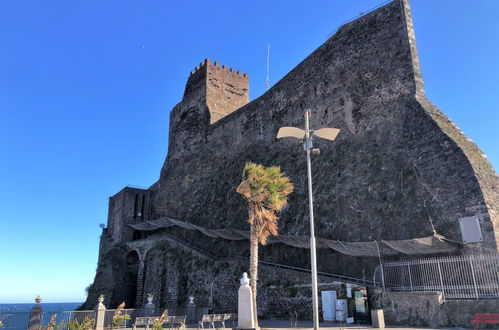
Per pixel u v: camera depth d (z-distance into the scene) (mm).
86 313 21859
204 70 56531
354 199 26734
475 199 20953
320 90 35938
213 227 39469
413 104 27438
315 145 33781
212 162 47688
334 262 25969
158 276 40781
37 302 19797
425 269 20703
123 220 53469
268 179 21328
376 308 19469
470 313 16484
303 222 29547
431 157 24000
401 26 30641
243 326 17422
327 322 21500
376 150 28141
